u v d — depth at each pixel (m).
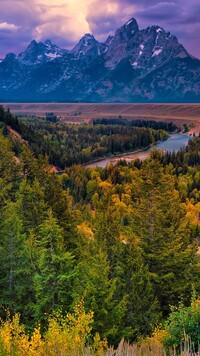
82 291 20.61
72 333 13.16
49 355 10.04
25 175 51.81
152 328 20.52
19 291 24.02
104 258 21.36
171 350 8.95
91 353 9.24
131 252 26.92
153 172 34.09
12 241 25.34
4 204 42.84
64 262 22.70
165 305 28.62
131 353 8.45
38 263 23.53
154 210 32.03
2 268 24.91
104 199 37.31
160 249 30.28
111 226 29.36
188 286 28.58
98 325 19.09
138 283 24.19
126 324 22.22
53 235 25.47
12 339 11.62
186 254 30.80
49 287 21.31
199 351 8.30
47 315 20.98
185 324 10.67
